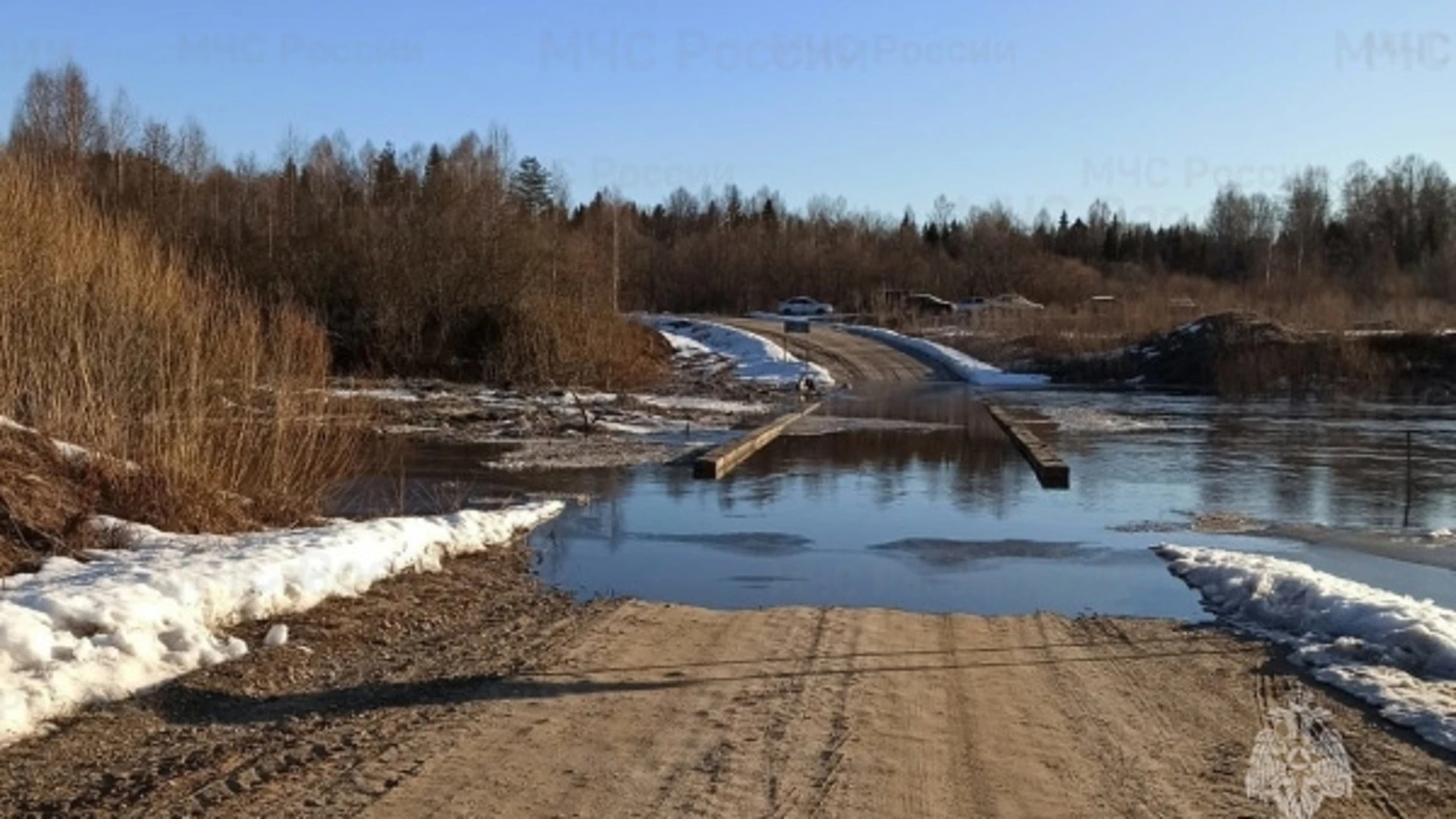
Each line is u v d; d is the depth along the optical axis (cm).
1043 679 802
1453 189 10375
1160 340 5103
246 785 569
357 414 1867
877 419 3266
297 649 830
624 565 1248
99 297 1320
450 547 1241
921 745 649
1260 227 11144
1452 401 4097
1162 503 1747
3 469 1015
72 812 531
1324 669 821
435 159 6725
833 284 9550
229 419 1330
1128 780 604
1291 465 2233
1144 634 952
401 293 4081
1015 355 5669
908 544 1387
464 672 795
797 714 702
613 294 4866
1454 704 729
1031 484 1941
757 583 1168
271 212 4672
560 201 8481
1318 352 4562
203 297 1486
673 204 12838
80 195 1602
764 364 5166
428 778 584
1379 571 1256
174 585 848
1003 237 10200
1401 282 7994
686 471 2033
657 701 727
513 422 2758
